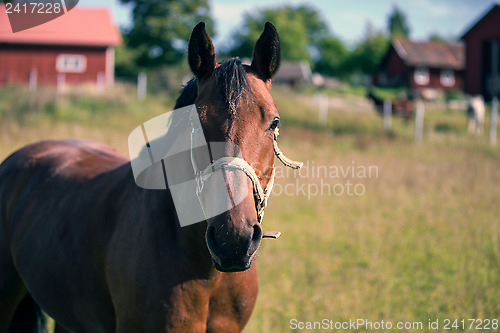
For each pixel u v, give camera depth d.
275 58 2.05
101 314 2.32
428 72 43.41
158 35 30.86
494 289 4.23
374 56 60.72
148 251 2.05
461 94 33.91
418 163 10.48
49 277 2.50
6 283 2.89
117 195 2.37
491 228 6.00
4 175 3.08
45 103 14.31
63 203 2.60
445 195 7.75
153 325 2.03
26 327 3.00
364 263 5.02
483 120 17.77
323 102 20.30
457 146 13.78
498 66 29.14
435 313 3.80
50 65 27.75
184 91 2.14
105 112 14.76
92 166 2.82
